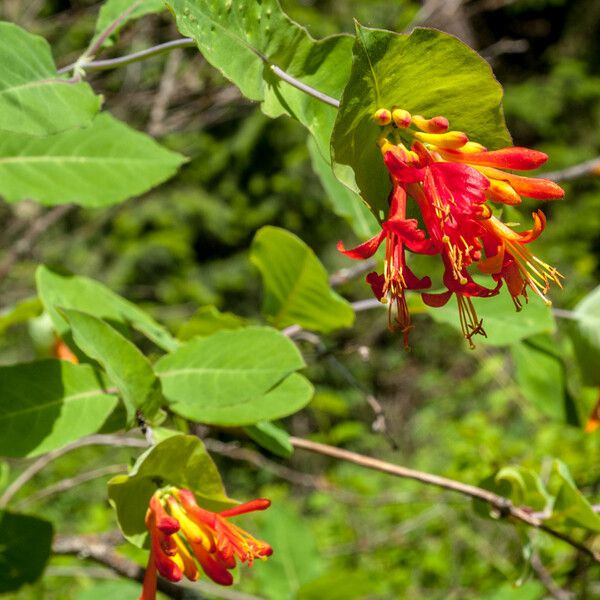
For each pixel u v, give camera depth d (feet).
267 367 2.40
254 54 2.23
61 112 2.25
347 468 8.13
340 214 2.93
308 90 2.20
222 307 9.30
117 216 8.72
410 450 8.52
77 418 2.37
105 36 2.49
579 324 2.91
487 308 2.78
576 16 11.76
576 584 3.31
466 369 9.14
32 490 5.48
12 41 2.25
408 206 2.20
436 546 4.31
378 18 7.37
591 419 2.93
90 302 2.59
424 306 2.75
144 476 2.25
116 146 2.75
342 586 2.91
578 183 9.90
